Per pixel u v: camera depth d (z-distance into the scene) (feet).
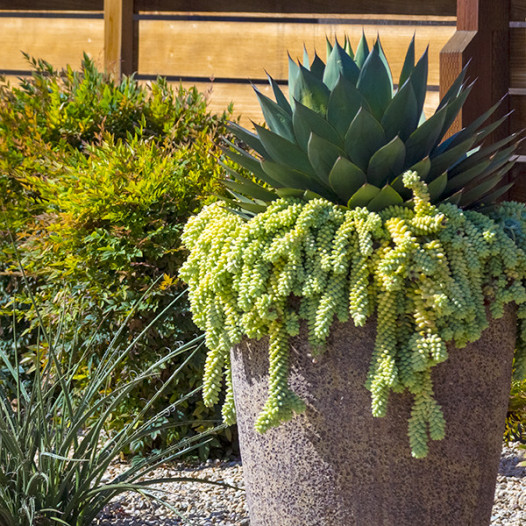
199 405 14.21
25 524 9.60
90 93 16.51
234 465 14.25
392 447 8.07
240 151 9.16
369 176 8.29
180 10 20.07
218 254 8.63
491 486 8.74
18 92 16.81
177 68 20.13
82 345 13.87
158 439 14.57
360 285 7.87
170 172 14.10
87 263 14.03
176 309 13.84
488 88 15.48
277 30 19.56
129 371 13.66
